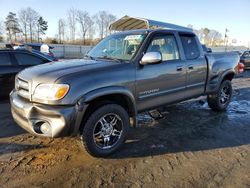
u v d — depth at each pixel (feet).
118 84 12.73
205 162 12.64
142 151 13.67
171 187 10.54
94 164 12.25
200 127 17.56
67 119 11.11
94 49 16.61
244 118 19.80
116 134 13.26
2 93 23.89
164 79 15.10
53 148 13.83
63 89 11.12
